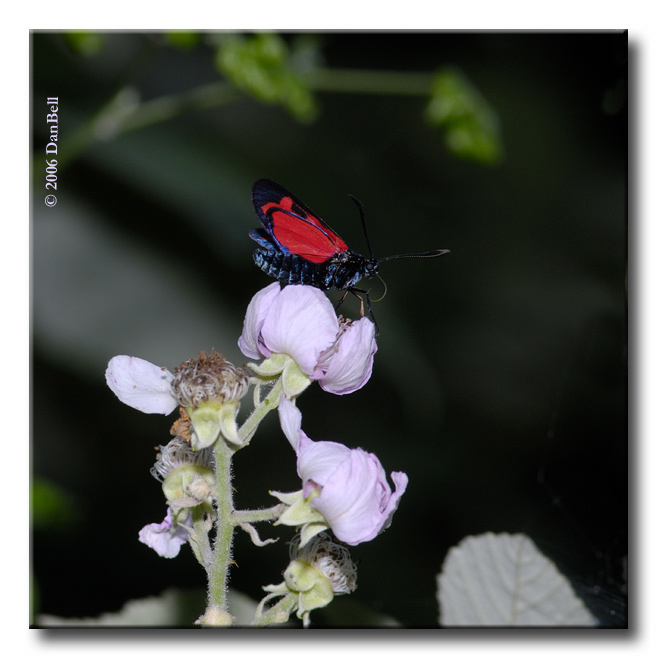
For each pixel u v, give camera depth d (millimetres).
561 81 731
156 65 566
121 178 538
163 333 542
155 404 484
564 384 701
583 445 688
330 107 666
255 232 497
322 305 481
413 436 637
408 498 618
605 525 604
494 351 706
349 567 481
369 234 689
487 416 686
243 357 545
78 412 554
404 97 692
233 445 479
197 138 556
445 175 724
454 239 724
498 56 721
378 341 540
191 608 512
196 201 538
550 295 729
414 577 575
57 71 551
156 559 545
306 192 606
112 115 537
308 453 474
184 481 483
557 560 562
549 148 739
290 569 480
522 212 748
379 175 696
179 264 548
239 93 542
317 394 631
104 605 539
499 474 663
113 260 544
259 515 477
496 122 667
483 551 500
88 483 553
